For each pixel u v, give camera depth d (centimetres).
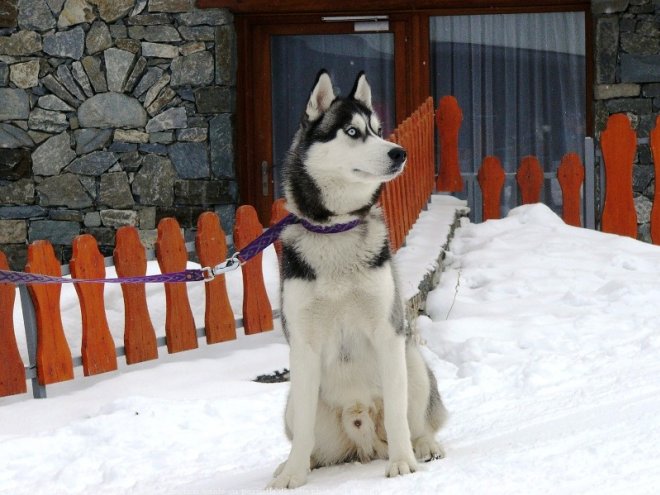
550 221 1095
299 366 440
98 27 1246
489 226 1100
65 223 1269
